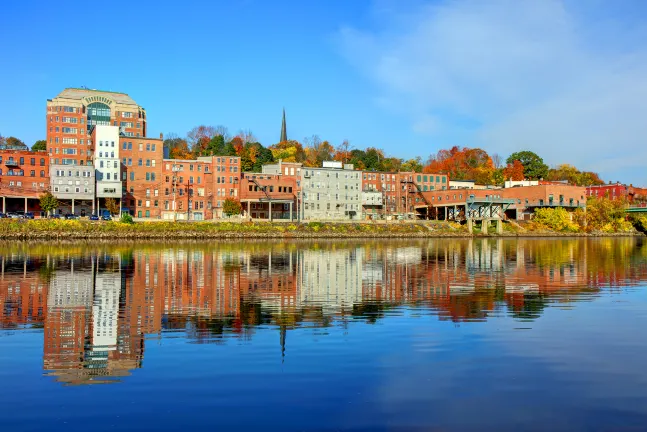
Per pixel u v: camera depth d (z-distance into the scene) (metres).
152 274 55.56
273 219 168.50
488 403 19.16
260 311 35.12
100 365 23.14
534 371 22.52
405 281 51.41
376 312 34.81
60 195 141.00
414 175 198.62
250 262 70.62
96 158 145.50
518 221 186.38
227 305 37.41
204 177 160.25
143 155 153.25
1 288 44.66
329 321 31.91
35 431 16.91
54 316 33.22
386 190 192.62
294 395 19.73
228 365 23.09
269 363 23.34
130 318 32.69
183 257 77.69
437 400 19.38
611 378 21.69
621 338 27.84
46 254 79.94
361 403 19.08
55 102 163.25
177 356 24.39
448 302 38.84
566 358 24.28
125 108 185.25
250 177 166.00
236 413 18.22
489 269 63.31
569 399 19.55
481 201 177.25
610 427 17.33
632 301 39.25
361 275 56.53
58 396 19.66
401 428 17.16
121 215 143.62
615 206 198.50
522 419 17.86
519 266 67.50
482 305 37.50
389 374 22.02
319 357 24.25
